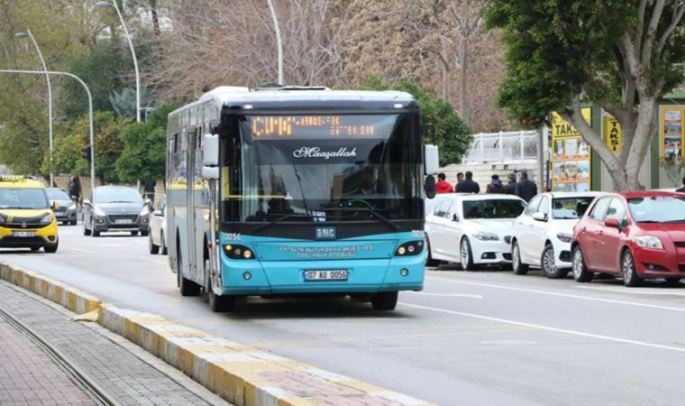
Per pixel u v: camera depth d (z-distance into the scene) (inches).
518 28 1999.3
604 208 1716.3
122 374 832.3
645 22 2026.3
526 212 1972.2
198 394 732.0
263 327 1139.3
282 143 1209.4
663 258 1576.0
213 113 1261.1
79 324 1193.4
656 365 855.7
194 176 1405.0
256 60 3698.3
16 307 1392.7
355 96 1227.9
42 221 2591.0
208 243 1291.8
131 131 4347.9
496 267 2174.0
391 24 3742.6
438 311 1289.4
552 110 2047.2
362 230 1207.6
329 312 1288.1
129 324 1045.2
